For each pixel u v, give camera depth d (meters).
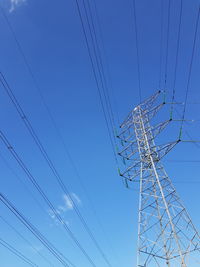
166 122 32.25
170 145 31.31
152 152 32.62
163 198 28.67
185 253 25.67
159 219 28.50
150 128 34.22
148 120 35.34
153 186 30.80
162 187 30.06
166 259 26.38
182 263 25.25
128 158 34.56
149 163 32.62
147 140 33.72
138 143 34.66
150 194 30.50
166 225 27.61
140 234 28.72
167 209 27.92
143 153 33.72
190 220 27.31
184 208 28.02
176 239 26.39
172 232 26.89
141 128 35.59
